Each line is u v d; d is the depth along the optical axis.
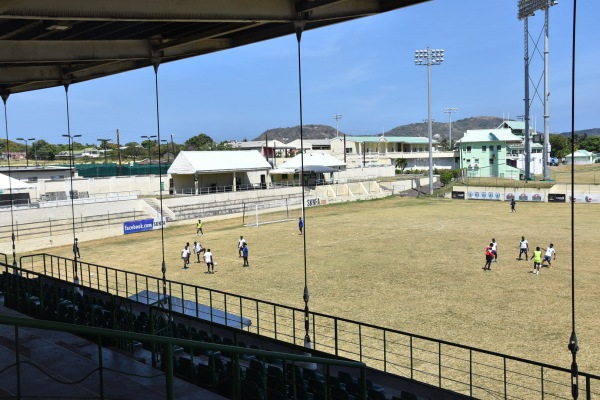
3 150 123.62
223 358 12.45
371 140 131.75
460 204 68.44
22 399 6.94
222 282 28.72
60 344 9.88
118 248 42.69
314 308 23.11
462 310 22.27
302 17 16.17
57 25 15.76
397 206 68.38
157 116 20.44
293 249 38.97
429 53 76.94
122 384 7.91
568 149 166.75
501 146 108.81
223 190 73.12
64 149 153.88
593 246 36.41
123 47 19.72
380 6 16.80
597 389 14.33
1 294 17.14
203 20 14.96
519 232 43.69
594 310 21.75
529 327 19.80
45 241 43.72
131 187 67.62
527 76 79.00
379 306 23.20
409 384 12.92
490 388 14.49
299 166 79.75
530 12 76.69
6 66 22.52
